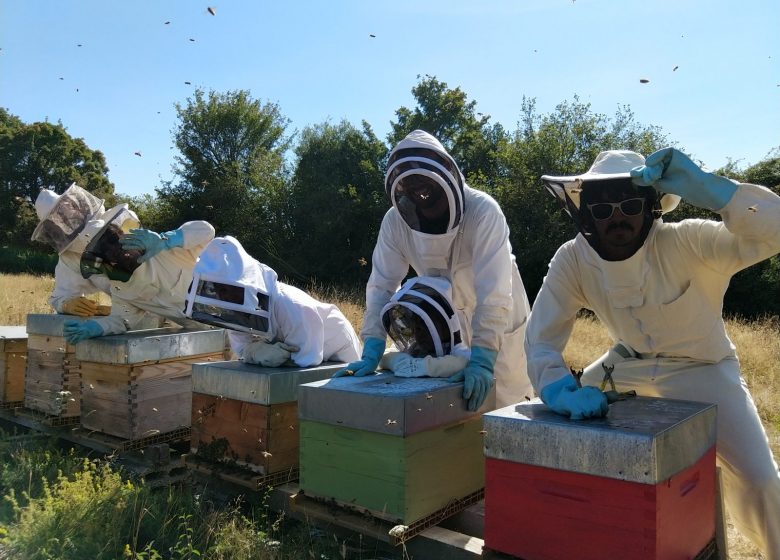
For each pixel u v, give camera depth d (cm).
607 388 342
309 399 330
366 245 3053
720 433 304
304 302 434
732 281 2262
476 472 346
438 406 312
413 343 384
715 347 308
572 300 323
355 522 309
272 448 380
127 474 434
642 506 219
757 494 296
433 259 383
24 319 1123
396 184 344
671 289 295
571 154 2580
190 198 3503
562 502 239
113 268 522
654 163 252
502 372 433
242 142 3734
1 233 4181
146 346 465
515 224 2402
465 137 3259
